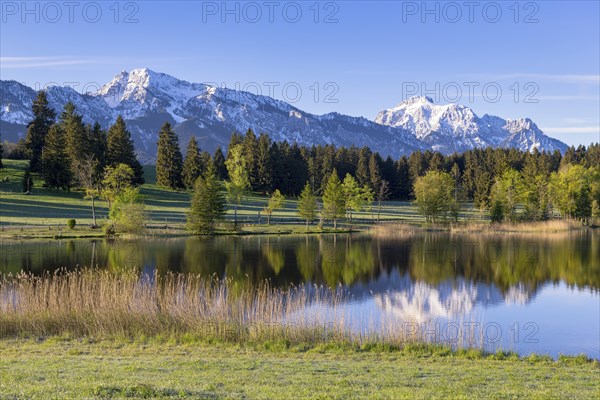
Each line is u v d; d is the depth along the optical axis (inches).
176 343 800.9
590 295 1536.7
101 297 957.8
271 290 1496.1
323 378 541.0
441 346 832.3
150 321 881.5
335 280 1728.6
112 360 635.5
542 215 4025.6
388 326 980.6
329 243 2770.7
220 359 663.8
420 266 2047.2
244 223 3538.4
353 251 2455.7
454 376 582.6
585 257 2285.9
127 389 423.2
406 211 5032.0
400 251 2468.0
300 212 3563.0
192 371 565.3
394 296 1488.7
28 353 695.7
